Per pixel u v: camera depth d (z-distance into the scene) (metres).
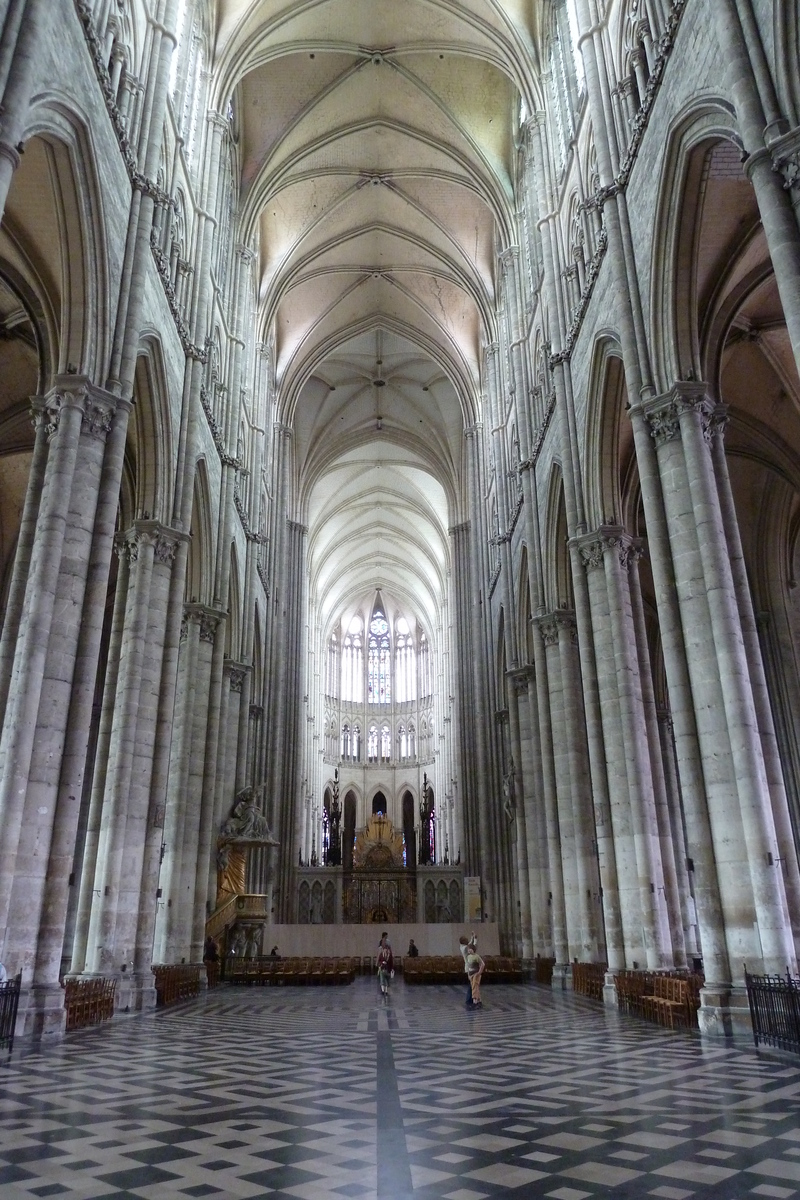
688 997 12.45
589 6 18.53
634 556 19.06
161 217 18.02
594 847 21.66
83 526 13.34
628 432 19.98
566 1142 5.70
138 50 17.39
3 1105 6.90
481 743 37.56
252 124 30.56
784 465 23.30
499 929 35.41
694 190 13.93
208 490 23.11
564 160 22.72
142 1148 5.56
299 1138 5.84
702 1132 5.92
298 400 46.56
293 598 45.34
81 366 13.96
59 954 11.77
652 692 18.11
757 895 11.30
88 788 28.41
